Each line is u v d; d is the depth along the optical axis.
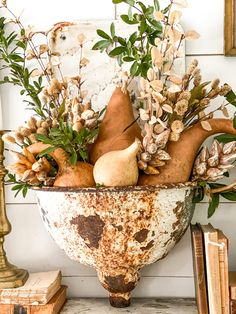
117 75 1.32
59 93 1.24
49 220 1.18
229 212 1.34
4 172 1.29
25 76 1.29
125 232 1.12
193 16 1.32
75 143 1.14
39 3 1.36
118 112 1.18
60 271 1.36
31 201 1.39
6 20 1.30
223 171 1.15
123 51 1.20
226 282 1.14
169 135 1.13
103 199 1.09
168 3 1.32
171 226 1.15
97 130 1.14
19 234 1.40
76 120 1.13
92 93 1.33
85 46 1.33
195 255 1.16
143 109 1.19
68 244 1.18
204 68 1.33
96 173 1.08
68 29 1.32
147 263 1.19
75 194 1.10
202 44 1.32
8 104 1.38
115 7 1.34
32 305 1.23
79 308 1.30
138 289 1.38
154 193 1.10
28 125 1.20
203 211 1.35
